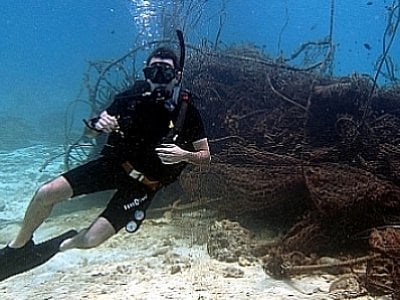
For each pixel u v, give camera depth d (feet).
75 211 13.96
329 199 9.57
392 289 7.66
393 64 17.56
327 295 7.80
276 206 11.07
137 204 6.63
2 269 6.62
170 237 11.01
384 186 10.17
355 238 9.73
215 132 14.48
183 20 17.81
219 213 11.93
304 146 12.80
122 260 9.68
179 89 6.51
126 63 16.51
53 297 7.90
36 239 11.40
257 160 12.19
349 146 12.62
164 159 6.26
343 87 14.07
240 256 9.60
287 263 9.02
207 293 7.82
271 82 15.07
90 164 6.61
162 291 7.93
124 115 6.42
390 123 14.11
